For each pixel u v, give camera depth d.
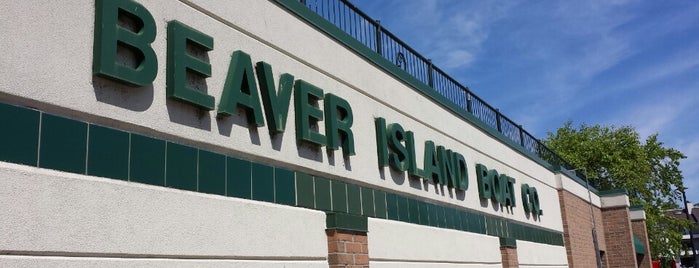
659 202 35.38
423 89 10.23
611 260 21.06
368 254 7.49
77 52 4.52
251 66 6.18
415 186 9.23
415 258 8.67
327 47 7.75
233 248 5.56
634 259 20.67
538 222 14.49
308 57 7.28
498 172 12.70
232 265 5.52
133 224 4.67
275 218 6.16
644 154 35.38
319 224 6.84
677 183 35.84
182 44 5.37
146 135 5.01
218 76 5.81
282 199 6.39
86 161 4.47
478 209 11.27
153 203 4.88
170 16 5.43
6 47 4.05
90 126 4.57
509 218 12.65
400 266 8.28
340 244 6.97
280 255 6.12
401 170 8.73
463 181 10.77
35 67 4.21
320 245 6.79
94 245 4.35
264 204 6.09
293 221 6.41
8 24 4.09
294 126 6.77
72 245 4.21
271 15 6.77
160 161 5.07
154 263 4.79
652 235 33.62
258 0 6.60
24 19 4.20
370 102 8.53
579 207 18.38
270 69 6.44
